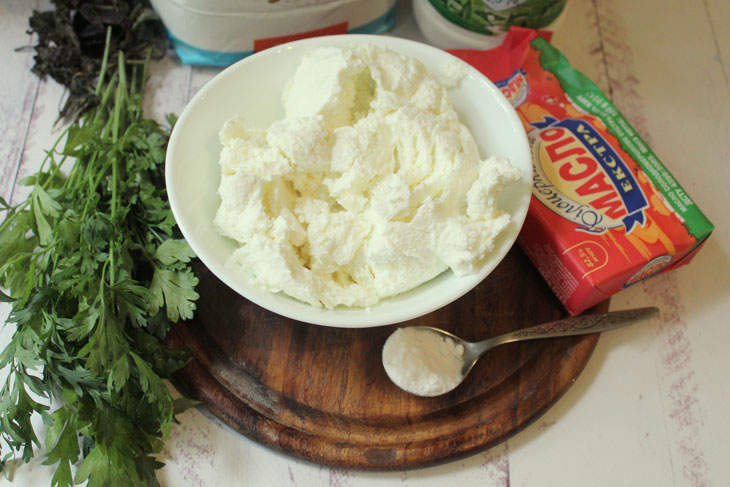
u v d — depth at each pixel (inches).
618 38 18.7
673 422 14.6
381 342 14.6
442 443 13.7
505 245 13.4
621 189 14.9
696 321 15.5
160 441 13.3
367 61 14.3
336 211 14.3
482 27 17.0
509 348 14.6
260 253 13.0
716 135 17.4
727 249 16.1
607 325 14.7
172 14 16.3
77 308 13.8
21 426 12.8
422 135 13.7
